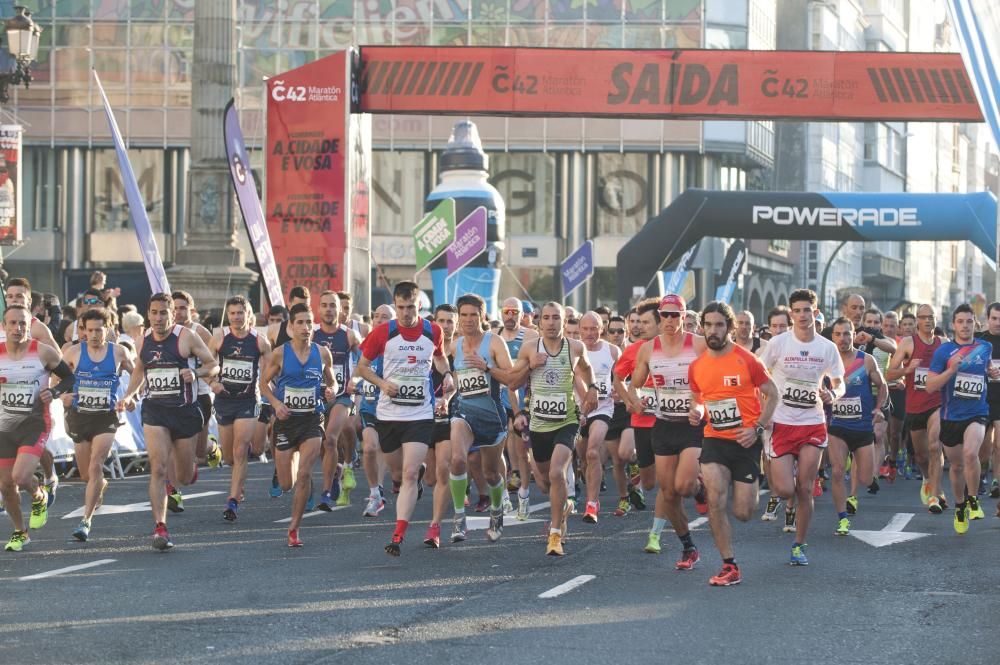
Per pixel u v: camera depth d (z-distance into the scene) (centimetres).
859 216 3600
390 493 2283
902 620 1155
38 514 1725
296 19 8106
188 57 8175
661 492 1519
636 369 1451
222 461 2870
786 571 1438
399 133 8212
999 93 2294
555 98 3058
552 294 8325
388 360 1548
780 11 11075
